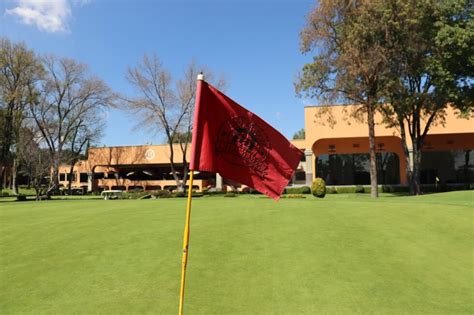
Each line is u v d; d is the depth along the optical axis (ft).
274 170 15.99
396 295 19.22
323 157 124.06
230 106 15.65
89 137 150.10
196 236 30.04
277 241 28.53
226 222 35.27
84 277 21.85
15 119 120.06
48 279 21.68
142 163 148.46
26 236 31.68
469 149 117.70
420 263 24.27
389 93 77.20
